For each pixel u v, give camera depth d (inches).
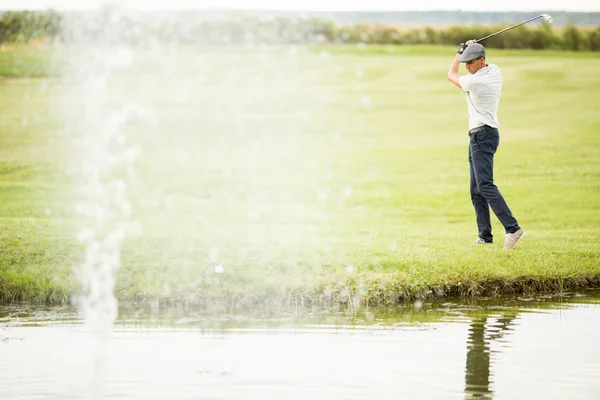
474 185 1389.0
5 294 1144.2
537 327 988.6
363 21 5910.4
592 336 936.3
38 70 4948.3
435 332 959.6
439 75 5285.4
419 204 2578.7
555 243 1440.7
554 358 838.5
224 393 715.4
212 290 1139.9
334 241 1475.1
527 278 1218.6
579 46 5378.9
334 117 4424.2
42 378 760.3
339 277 1183.6
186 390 722.8
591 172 2957.7
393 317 1053.2
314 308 1114.7
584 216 2294.5
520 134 3661.4
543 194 2628.0
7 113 4259.4
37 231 1528.1
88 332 957.8
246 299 1128.8
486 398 703.7
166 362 819.4
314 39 5885.8
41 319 1031.6
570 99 4355.3
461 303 1143.0
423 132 4023.1
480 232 1414.9
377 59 5693.9
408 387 736.3
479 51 1278.3
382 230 1761.8
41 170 3166.8
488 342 908.0
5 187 2603.3
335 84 5157.5
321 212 2396.7
